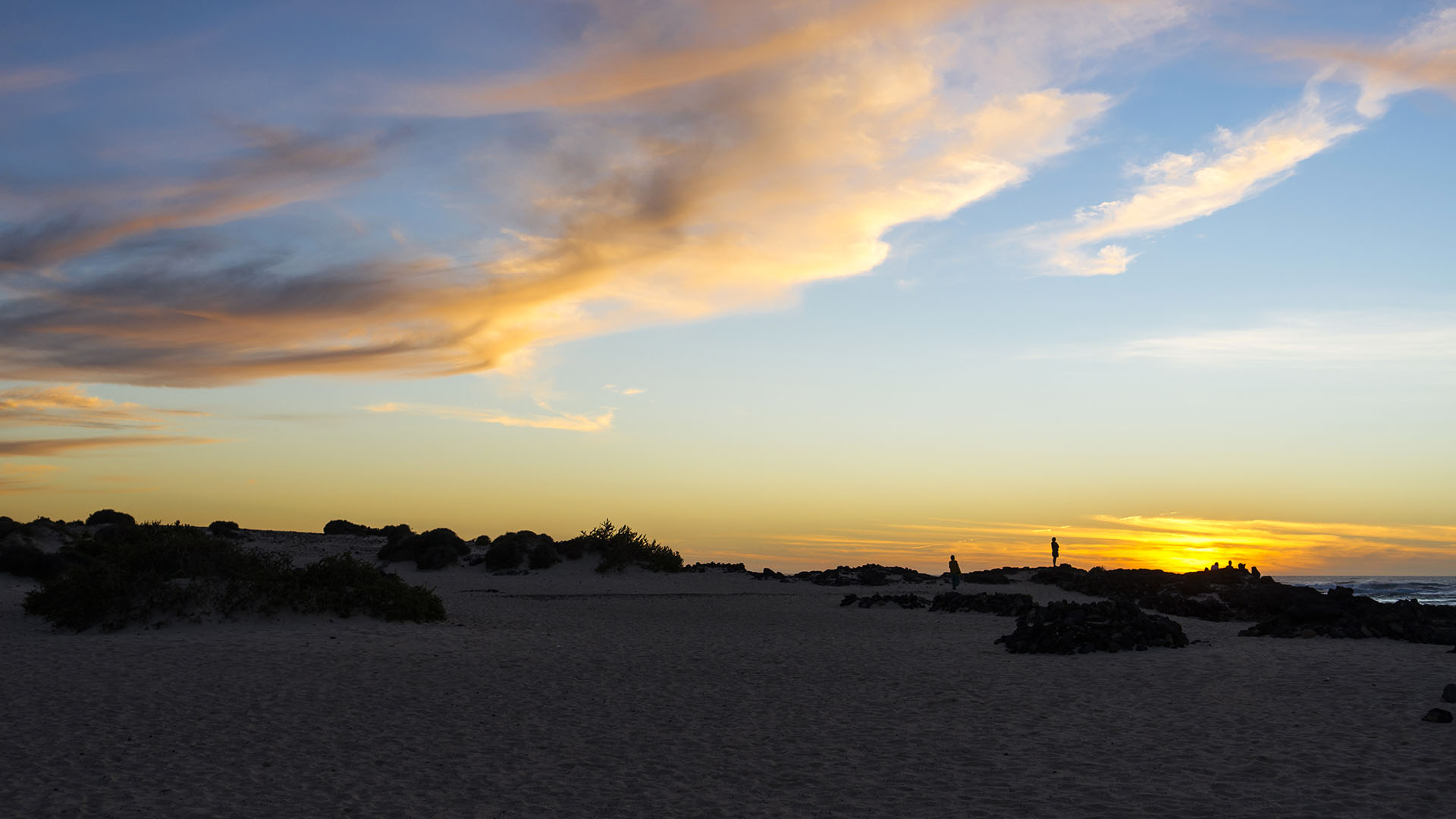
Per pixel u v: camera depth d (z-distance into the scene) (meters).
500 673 18.50
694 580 49.12
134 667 18.17
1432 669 16.97
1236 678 16.81
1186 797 9.83
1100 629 21.53
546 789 10.63
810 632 26.28
